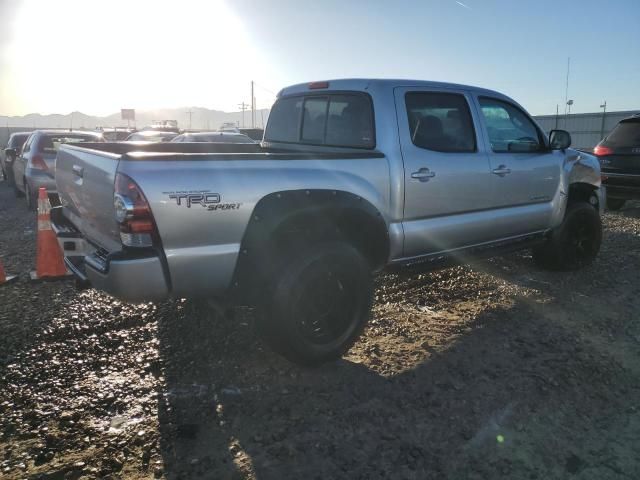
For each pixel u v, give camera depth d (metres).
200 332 4.36
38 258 5.62
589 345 4.20
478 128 4.79
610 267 6.38
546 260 6.08
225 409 3.25
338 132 4.55
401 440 2.97
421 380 3.62
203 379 3.62
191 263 3.23
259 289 3.52
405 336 4.34
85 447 2.86
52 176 10.73
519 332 4.43
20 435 2.95
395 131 4.16
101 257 3.49
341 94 4.51
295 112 5.09
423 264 4.49
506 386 3.55
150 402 3.32
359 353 4.03
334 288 3.73
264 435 3.00
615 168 9.97
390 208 4.11
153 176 3.07
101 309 4.82
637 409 3.35
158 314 4.71
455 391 3.49
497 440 2.99
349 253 3.71
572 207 5.97
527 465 2.79
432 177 4.31
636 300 5.23
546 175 5.42
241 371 3.73
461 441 2.97
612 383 3.64
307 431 3.04
